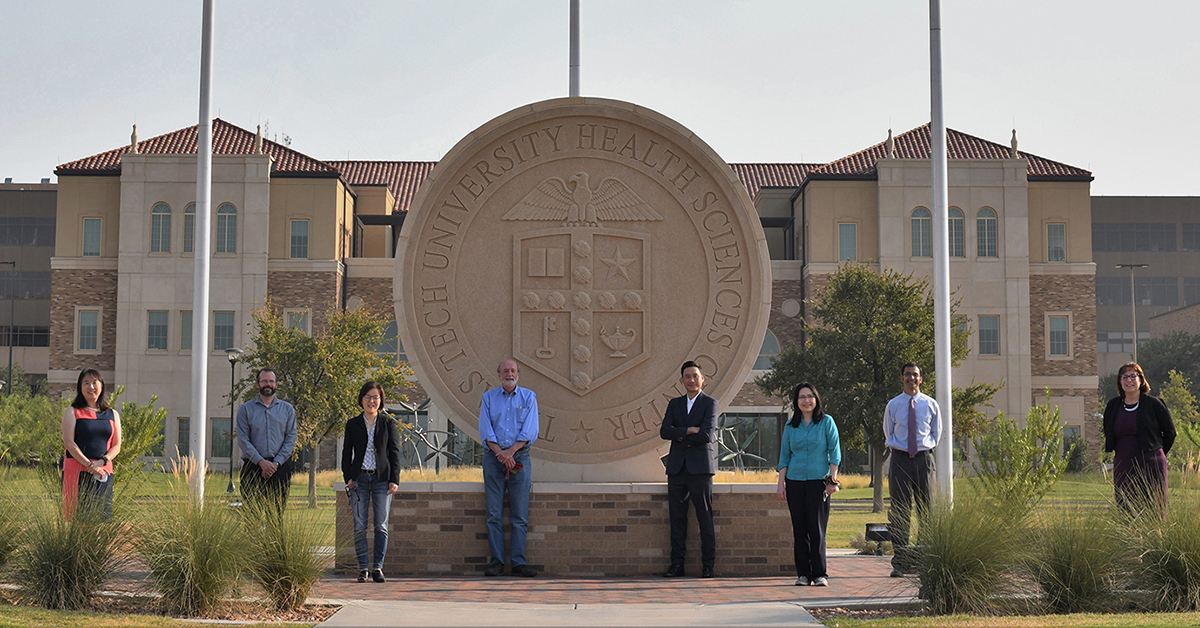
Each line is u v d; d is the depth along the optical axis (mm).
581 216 11609
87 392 9820
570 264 11562
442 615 7559
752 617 7449
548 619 7336
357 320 32375
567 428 11344
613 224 11617
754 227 11500
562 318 11523
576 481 11227
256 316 34906
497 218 11625
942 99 13891
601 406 11414
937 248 13578
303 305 45219
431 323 11469
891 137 46219
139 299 44844
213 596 7723
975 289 45781
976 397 29625
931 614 7824
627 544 10680
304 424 29781
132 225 45125
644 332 11477
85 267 45719
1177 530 8219
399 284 11430
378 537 9852
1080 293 46875
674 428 10453
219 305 44688
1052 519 8500
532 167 11680
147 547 7902
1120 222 85500
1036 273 46938
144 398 44469
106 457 9820
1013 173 46156
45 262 79812
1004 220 46031
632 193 11656
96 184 46094
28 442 30109
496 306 11547
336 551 9258
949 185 46031
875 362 29594
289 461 10430
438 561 10625
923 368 29406
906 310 30125
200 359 12781
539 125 11695
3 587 8133
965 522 8094
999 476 13156
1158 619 7238
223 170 45125
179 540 7746
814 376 30547
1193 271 85000
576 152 11680
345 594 8844
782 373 31672
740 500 10648
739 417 47125
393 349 46531
